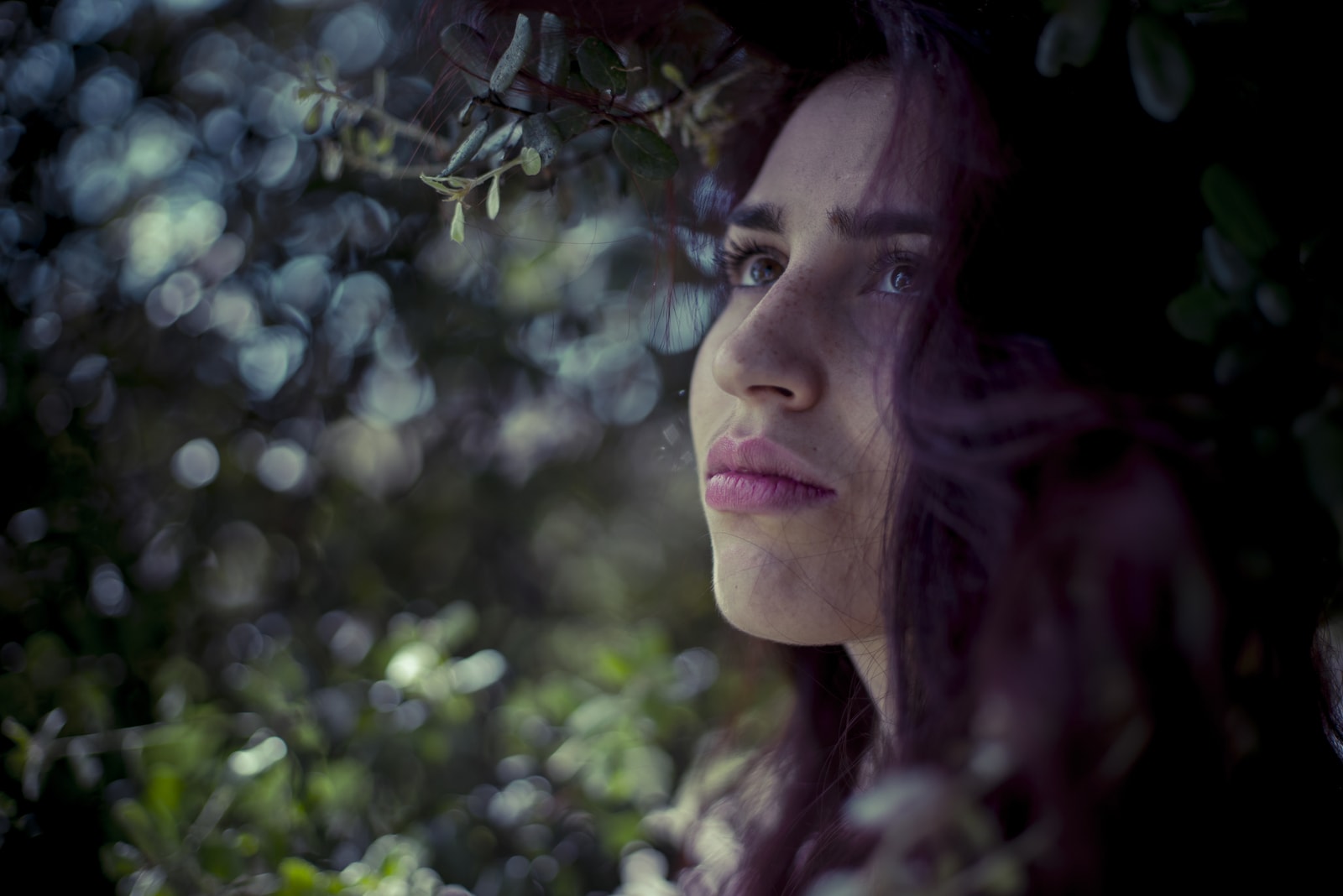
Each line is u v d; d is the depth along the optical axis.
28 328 1.17
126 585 1.15
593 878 1.11
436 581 1.50
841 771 0.92
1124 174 0.64
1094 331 0.61
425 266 1.32
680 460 1.34
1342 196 0.55
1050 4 0.55
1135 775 0.49
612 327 1.50
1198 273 0.58
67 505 1.13
